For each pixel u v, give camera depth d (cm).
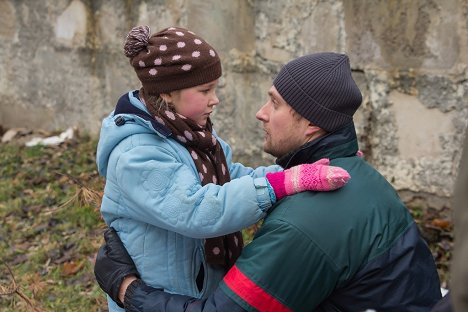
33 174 612
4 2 726
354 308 205
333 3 498
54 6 689
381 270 203
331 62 217
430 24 460
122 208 232
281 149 225
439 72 464
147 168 221
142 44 236
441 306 172
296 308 203
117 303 236
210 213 212
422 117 477
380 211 209
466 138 136
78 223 509
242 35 554
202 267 237
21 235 503
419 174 485
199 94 238
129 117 232
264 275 201
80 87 691
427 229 457
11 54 738
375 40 484
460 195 130
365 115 498
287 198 210
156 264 230
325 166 208
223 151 258
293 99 216
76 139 691
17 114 750
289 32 526
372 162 504
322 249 200
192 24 582
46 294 413
